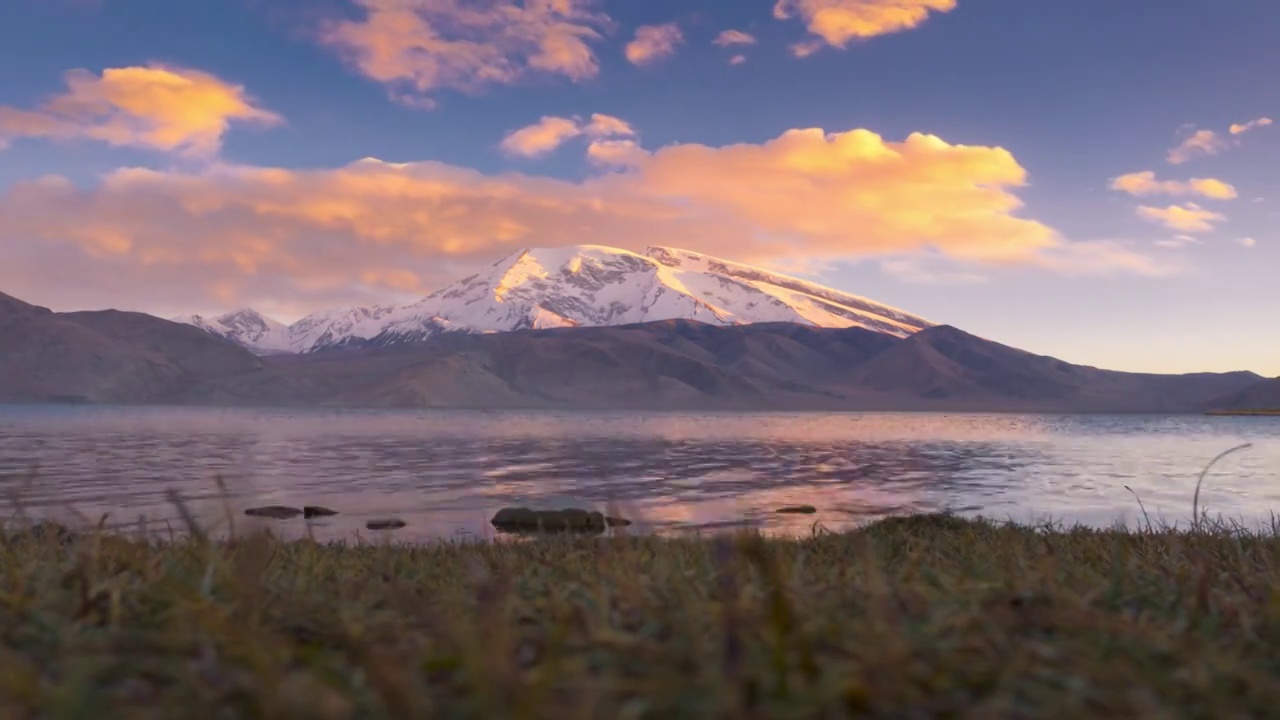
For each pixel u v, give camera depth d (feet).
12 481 136.98
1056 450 357.00
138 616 7.86
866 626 6.51
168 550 11.85
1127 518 111.65
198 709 5.01
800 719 4.69
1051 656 5.97
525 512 90.63
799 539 21.50
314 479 184.96
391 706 4.69
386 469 219.00
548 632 7.13
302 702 4.83
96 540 11.27
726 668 5.21
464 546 23.80
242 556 10.57
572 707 4.89
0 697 4.77
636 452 312.50
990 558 13.14
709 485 180.75
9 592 9.12
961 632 6.75
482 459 265.34
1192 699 5.53
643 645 6.19
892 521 44.21
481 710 4.66
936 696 5.32
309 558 12.92
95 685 5.55
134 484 152.76
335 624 7.78
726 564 7.90
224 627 6.57
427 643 6.74
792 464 257.75
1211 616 8.02
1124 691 5.43
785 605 5.91
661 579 9.82
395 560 15.34
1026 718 4.99
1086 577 10.13
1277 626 7.61
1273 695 5.41
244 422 636.89
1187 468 245.65
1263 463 268.41
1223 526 22.80
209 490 144.36
